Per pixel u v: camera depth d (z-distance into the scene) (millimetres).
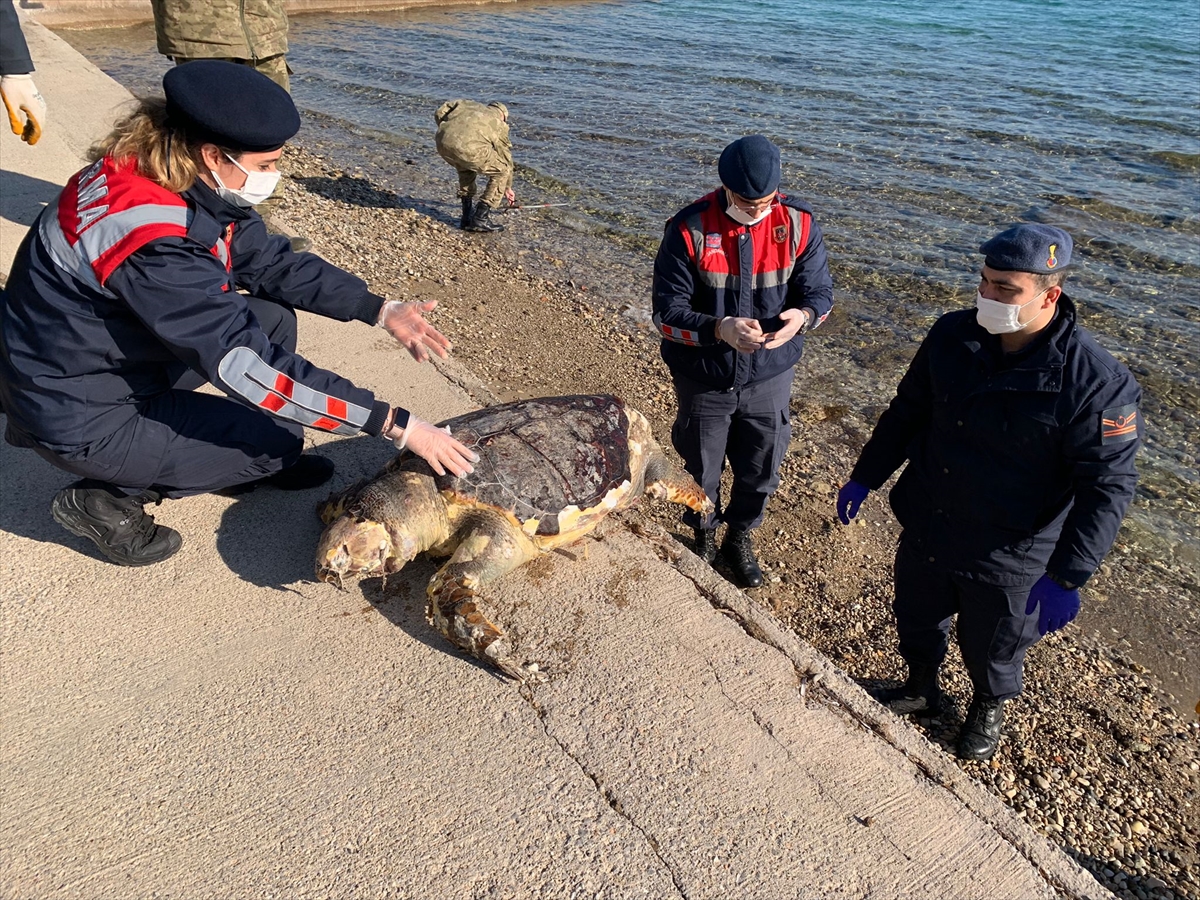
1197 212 9430
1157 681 4105
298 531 3252
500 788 2377
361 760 2424
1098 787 3447
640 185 10641
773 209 3473
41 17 17547
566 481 3121
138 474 2736
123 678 2615
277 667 2691
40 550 3053
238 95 2270
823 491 5383
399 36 19141
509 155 9102
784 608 4395
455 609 2654
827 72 15781
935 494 3031
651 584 3164
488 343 6648
